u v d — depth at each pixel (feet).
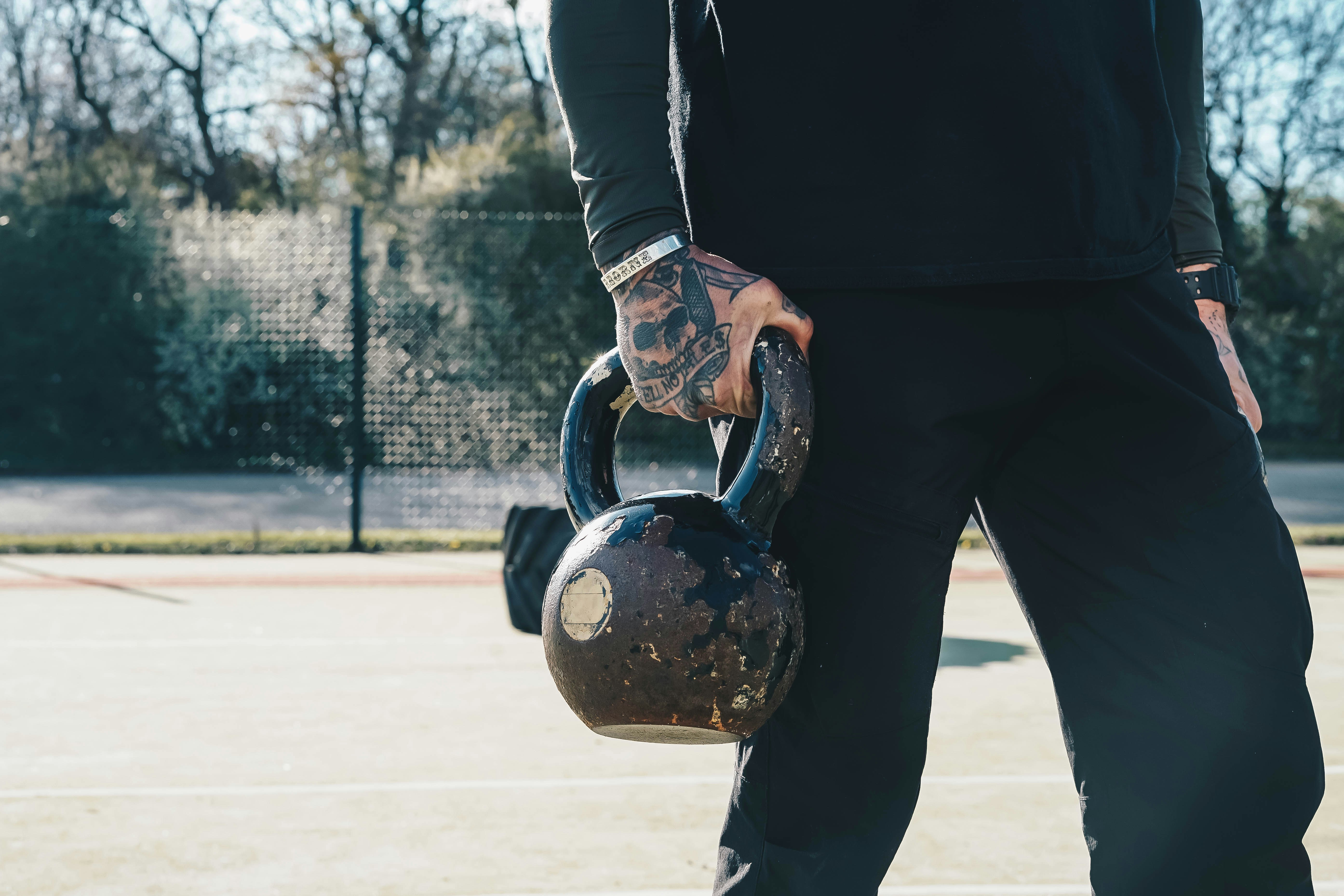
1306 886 2.90
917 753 2.92
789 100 2.85
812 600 2.82
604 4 2.73
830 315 2.82
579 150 2.80
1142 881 2.99
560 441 3.10
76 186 52.90
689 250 2.74
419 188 53.52
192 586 20.77
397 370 37.52
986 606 18.21
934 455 2.80
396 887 6.32
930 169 2.78
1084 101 2.88
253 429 43.86
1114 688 3.02
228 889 6.28
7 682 12.35
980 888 6.24
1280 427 58.90
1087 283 2.86
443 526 33.01
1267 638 2.87
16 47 77.66
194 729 10.20
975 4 2.78
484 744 9.69
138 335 46.26
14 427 46.39
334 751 9.45
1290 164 66.28
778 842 2.93
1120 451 2.97
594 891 6.25
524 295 38.01
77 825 7.45
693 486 36.47
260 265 42.63
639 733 2.57
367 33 77.46
